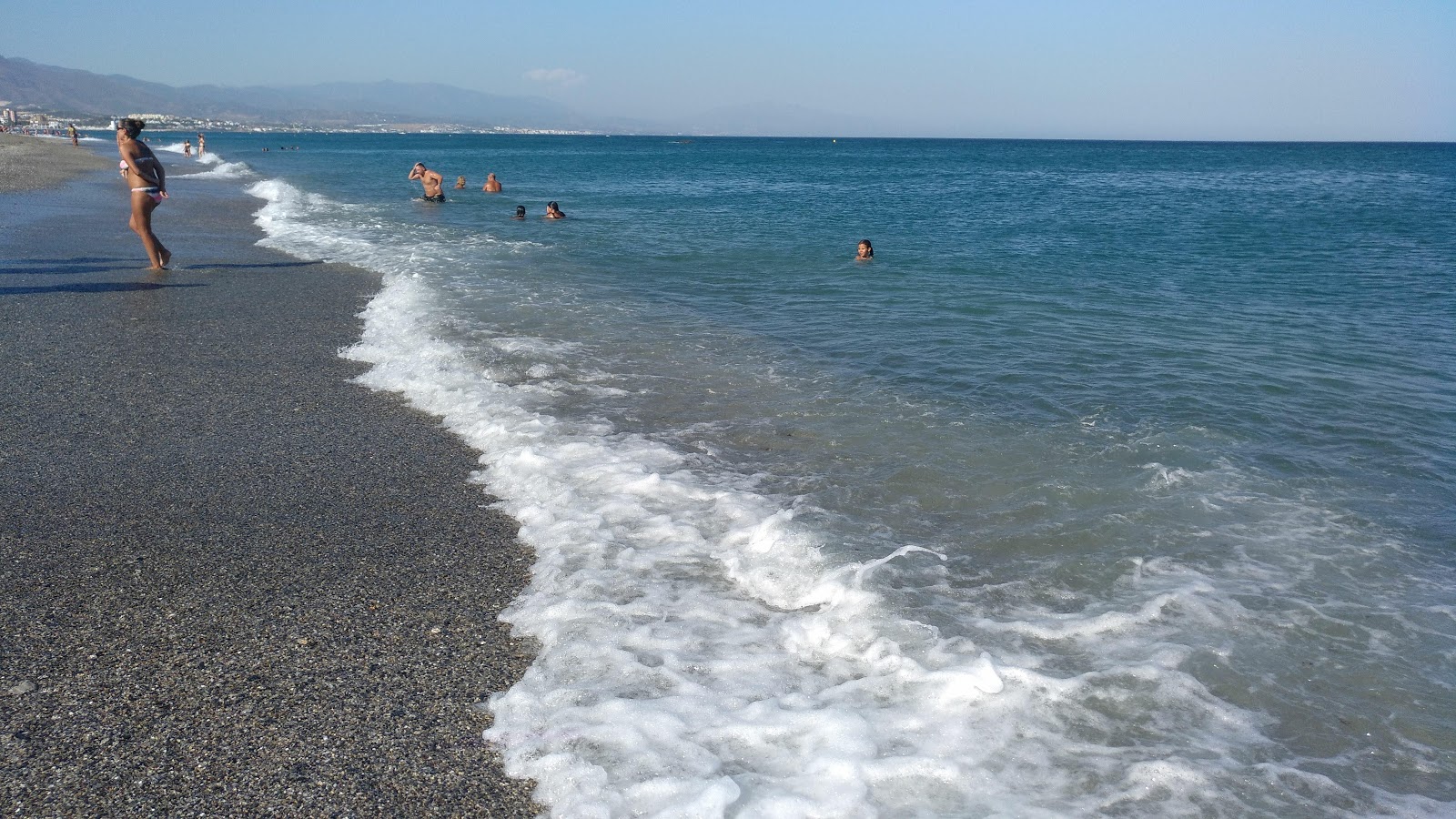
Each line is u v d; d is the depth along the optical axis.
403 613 4.31
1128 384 8.24
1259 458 6.40
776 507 5.46
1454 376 8.69
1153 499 5.63
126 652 3.92
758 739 3.37
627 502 5.53
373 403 7.62
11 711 3.50
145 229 13.45
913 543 4.99
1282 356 9.41
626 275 14.61
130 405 7.36
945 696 3.61
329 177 43.34
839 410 7.40
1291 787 3.17
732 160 86.00
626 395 7.81
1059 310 11.89
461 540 5.13
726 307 11.95
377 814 3.01
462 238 19.36
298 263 14.83
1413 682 3.79
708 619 4.23
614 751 3.30
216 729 3.43
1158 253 18.70
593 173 57.06
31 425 6.80
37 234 17.25
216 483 5.83
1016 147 178.50
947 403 7.60
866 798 3.05
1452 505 5.61
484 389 7.86
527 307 11.53
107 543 4.96
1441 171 72.44
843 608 4.29
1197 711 3.57
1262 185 51.09
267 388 7.95
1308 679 3.80
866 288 13.55
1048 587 4.53
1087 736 3.41
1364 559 4.88
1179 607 4.34
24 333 9.53
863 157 103.56
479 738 3.41
